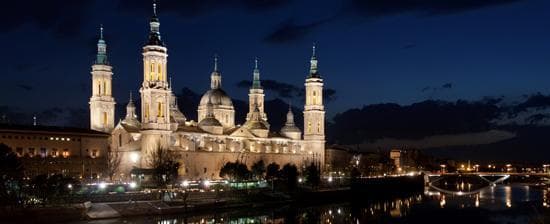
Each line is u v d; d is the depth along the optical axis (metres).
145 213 192.50
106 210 183.88
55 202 178.25
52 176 183.12
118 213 185.25
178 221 184.62
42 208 168.00
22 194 177.00
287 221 197.25
